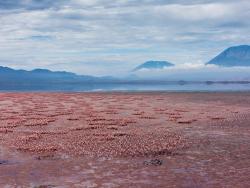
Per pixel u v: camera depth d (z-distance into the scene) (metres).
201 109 56.59
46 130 34.38
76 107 63.12
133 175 18.00
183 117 44.75
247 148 24.25
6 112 54.44
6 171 18.86
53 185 16.45
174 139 27.80
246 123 37.97
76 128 35.06
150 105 66.44
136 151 23.27
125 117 45.69
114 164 20.22
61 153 23.14
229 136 29.36
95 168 19.39
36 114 50.62
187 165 19.83
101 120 42.25
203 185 16.27
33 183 16.77
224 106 62.47
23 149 24.25
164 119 42.91
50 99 89.38
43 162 20.81
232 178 17.25
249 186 16.02
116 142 26.73
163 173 18.30
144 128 35.25
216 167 19.33
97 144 25.97
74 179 17.39
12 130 34.19
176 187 16.08
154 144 25.59
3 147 25.48
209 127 35.28
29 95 111.31
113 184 16.59
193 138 28.45
